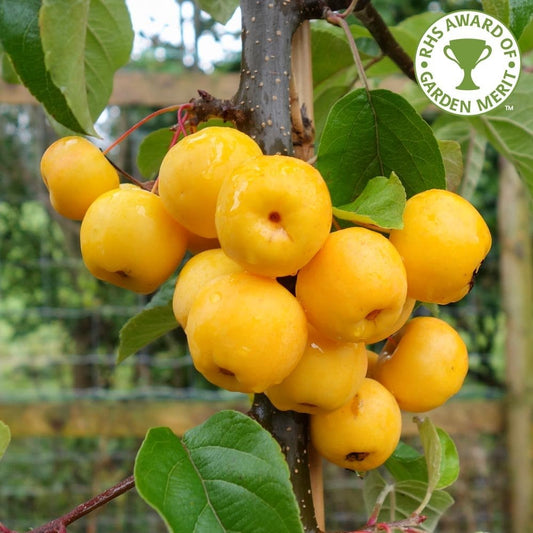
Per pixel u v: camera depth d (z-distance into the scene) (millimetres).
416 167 245
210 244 228
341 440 226
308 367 209
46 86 239
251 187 189
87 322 961
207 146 205
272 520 198
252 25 238
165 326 303
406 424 661
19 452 915
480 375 882
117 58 262
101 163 234
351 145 244
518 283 689
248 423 210
